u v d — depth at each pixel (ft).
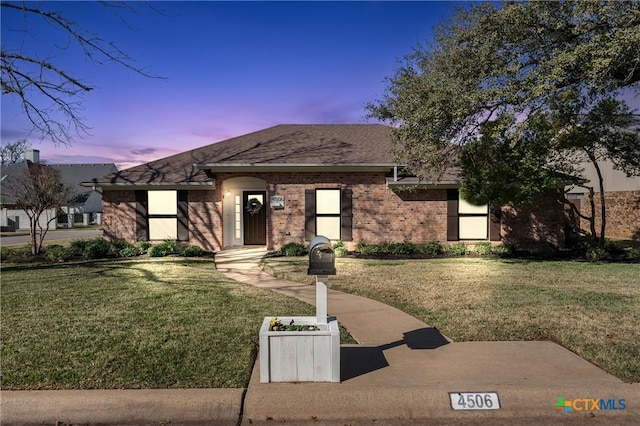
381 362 13.93
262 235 49.39
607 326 17.49
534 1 26.04
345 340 16.33
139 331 17.10
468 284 26.50
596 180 65.21
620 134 37.29
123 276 30.14
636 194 57.52
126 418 11.05
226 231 48.78
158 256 41.86
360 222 45.06
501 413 11.39
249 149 49.44
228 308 20.88
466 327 17.65
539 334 16.75
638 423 10.92
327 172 44.98
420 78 36.09
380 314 20.01
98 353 14.66
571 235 44.96
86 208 144.46
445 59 31.48
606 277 28.68
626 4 24.84
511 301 21.85
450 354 14.65
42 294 24.03
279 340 12.25
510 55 28.73
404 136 33.30
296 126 58.44
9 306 21.27
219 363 13.78
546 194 44.11
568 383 12.17
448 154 35.04
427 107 29.78
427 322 18.60
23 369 13.33
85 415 11.09
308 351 12.29
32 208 44.09
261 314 19.75
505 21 27.30
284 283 28.07
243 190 49.32
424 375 12.80
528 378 12.55
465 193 40.40
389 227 44.98
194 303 21.89
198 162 45.03
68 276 30.14
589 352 14.57
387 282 27.37
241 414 11.24
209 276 30.48
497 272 31.01
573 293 23.65
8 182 83.51
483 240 44.93
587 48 24.23
